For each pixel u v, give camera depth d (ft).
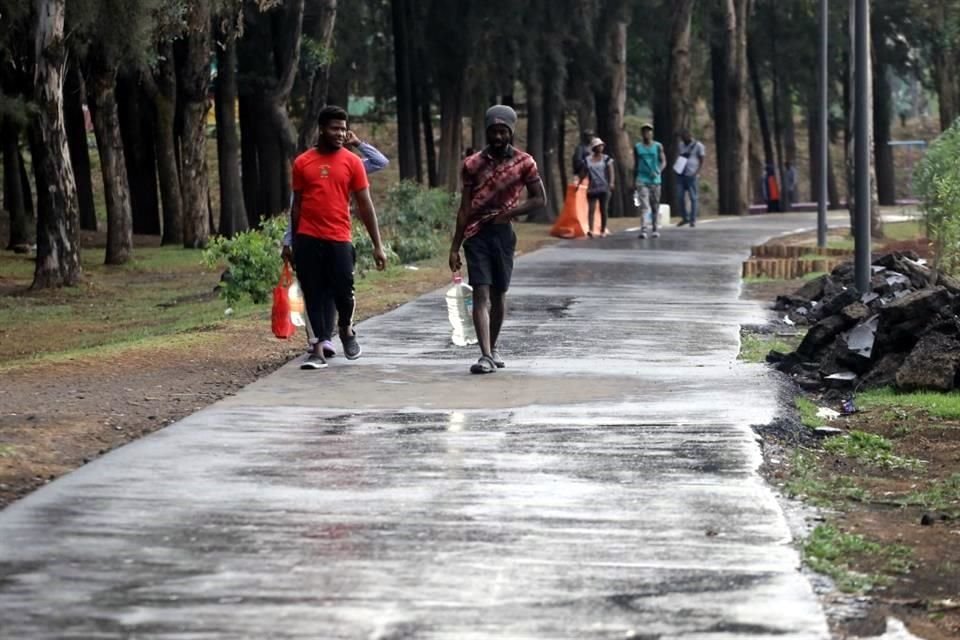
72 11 285.23
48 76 278.87
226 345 152.56
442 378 124.88
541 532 73.26
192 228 391.45
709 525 74.95
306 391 117.50
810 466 94.68
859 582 67.67
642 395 115.14
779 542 71.97
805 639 57.77
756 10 573.33
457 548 70.18
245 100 473.26
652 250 285.43
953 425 111.86
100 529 73.20
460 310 132.77
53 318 243.19
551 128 458.09
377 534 72.64
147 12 293.84
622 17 455.63
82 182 484.74
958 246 209.97
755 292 212.23
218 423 102.58
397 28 437.58
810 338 138.10
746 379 123.95
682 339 153.38
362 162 138.51
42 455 91.66
